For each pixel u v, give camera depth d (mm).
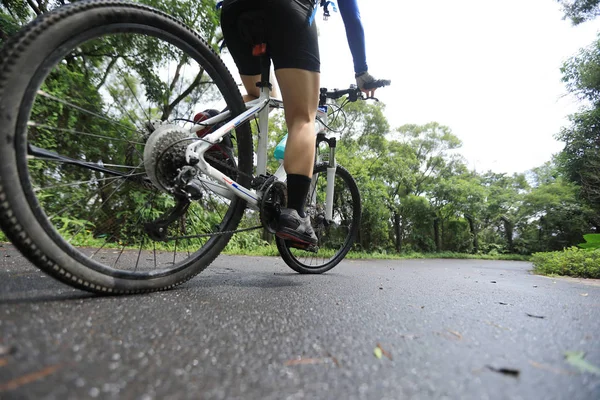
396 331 988
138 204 1792
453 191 19625
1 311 867
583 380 670
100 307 1022
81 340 732
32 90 991
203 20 6238
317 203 2527
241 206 1703
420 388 615
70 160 1153
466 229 21859
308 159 1615
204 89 1812
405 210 17719
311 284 1898
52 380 544
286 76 1550
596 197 14953
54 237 1055
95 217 1670
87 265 1137
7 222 957
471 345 882
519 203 23500
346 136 17203
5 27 4027
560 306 1531
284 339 863
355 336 920
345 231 2863
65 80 1550
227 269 2547
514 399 583
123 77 1877
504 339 947
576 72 14633
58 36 1031
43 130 1196
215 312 1094
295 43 1518
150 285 1332
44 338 717
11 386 514
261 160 1868
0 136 933
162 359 678
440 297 1644
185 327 904
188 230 1692
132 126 1457
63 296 1124
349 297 1521
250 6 1578
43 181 1174
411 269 4371
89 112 1355
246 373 643
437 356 788
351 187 2820
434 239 19344
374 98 2164
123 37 1569
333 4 1802
